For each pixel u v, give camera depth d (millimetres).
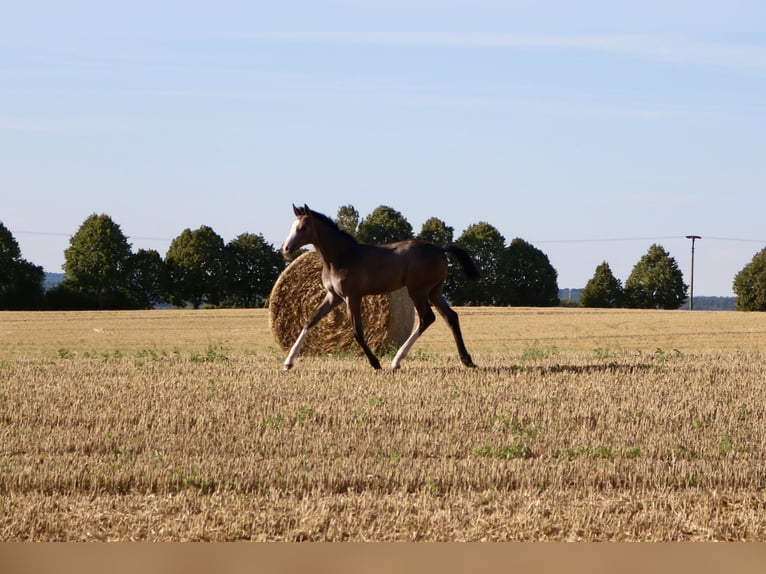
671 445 12594
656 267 113812
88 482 10680
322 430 13477
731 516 9797
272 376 17781
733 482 11070
